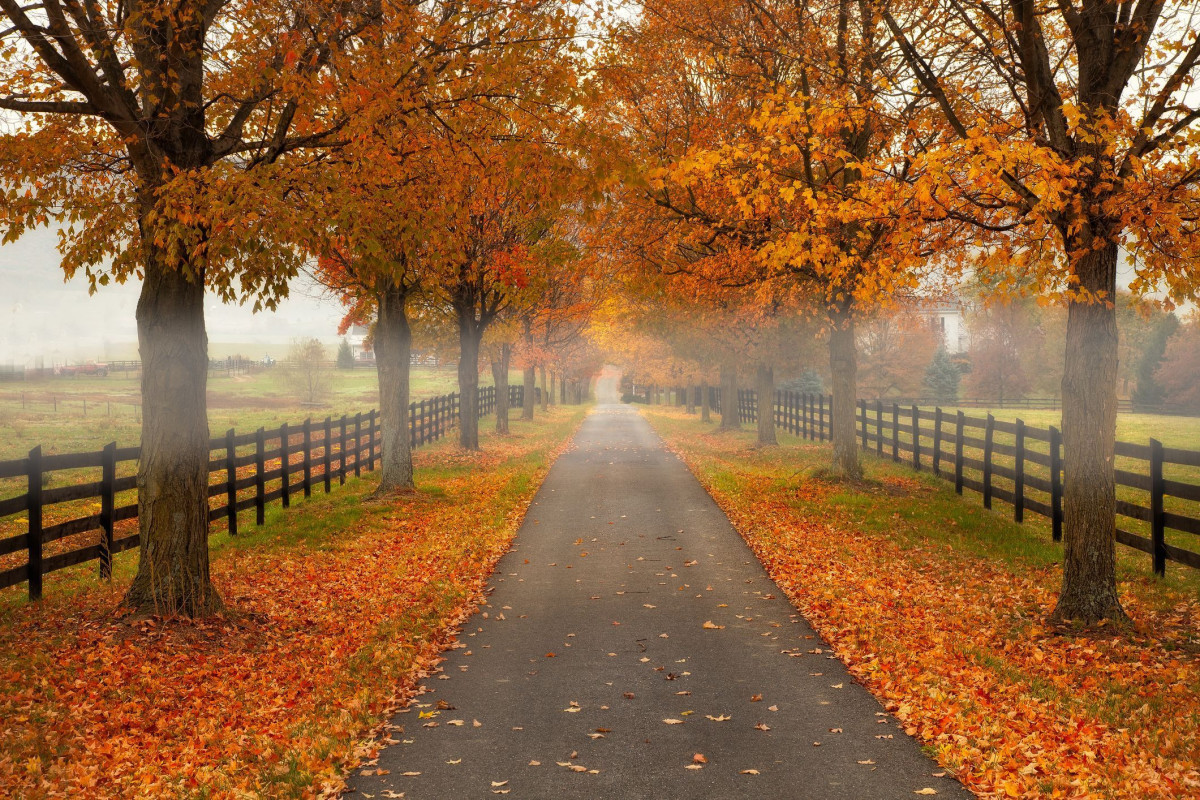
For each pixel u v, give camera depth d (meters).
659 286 16.66
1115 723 5.32
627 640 7.44
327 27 7.48
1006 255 7.36
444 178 8.23
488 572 10.39
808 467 20.34
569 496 16.98
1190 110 6.88
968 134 6.38
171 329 7.58
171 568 7.57
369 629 7.74
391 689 6.19
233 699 5.95
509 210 18.81
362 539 12.28
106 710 5.55
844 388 17.27
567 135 7.78
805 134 9.05
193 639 7.13
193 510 7.68
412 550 11.50
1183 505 14.98
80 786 4.48
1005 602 8.55
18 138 7.65
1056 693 5.86
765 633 7.57
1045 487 11.91
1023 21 7.45
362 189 7.48
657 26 14.35
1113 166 6.99
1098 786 4.32
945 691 5.86
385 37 7.89
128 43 7.25
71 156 7.82
